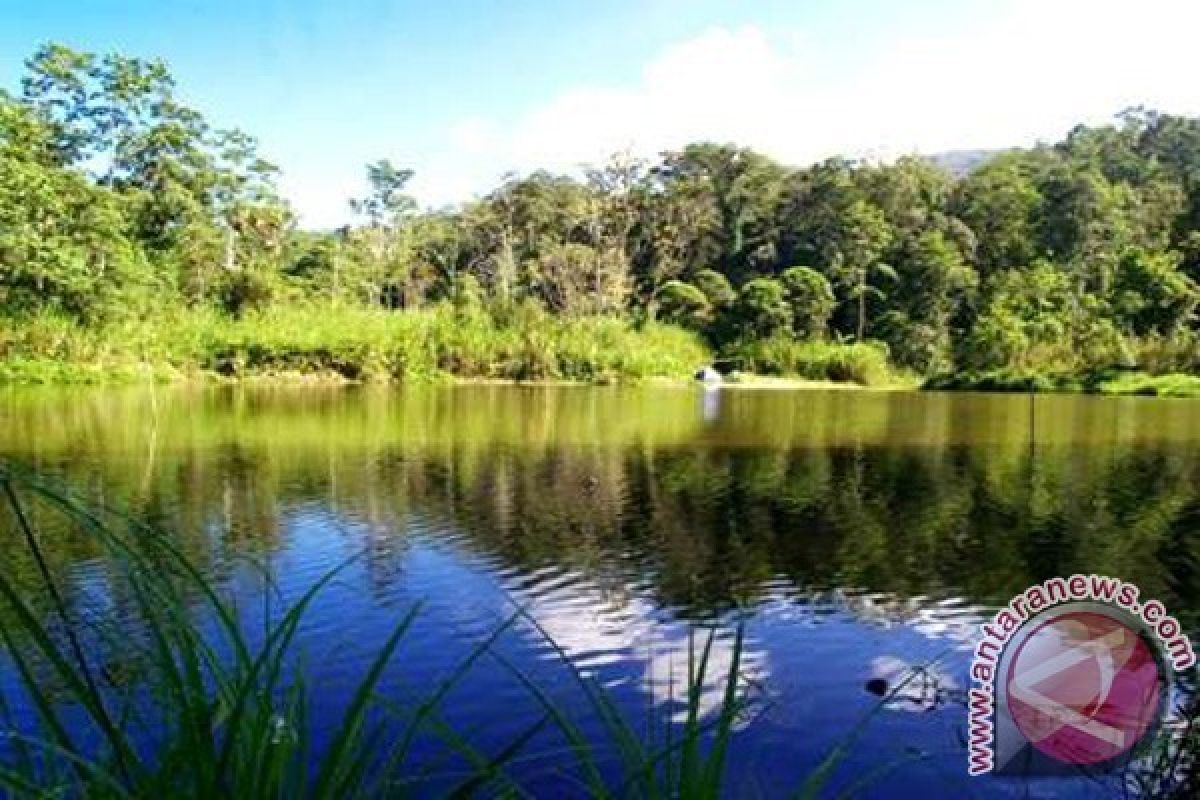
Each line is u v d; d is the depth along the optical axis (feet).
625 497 32.58
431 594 20.18
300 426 52.34
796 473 38.60
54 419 53.06
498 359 101.40
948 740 12.92
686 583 21.80
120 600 11.33
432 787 10.81
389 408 65.62
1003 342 115.03
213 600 3.57
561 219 172.24
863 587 21.63
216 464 37.86
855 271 159.22
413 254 164.86
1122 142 238.89
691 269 183.93
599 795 3.95
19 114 89.92
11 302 84.17
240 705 3.13
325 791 3.27
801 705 14.38
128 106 114.93
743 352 130.41
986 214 179.01
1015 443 49.67
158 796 3.09
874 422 61.93
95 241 88.58
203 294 114.52
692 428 56.13
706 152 201.05
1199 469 40.09
